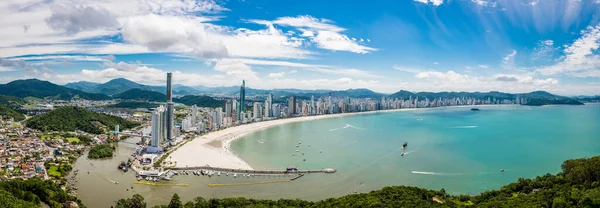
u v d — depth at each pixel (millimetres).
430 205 151500
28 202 163750
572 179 168875
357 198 169125
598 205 130250
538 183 177875
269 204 171250
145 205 177625
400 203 153750
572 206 135500
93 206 189500
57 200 185125
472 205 155250
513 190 180750
